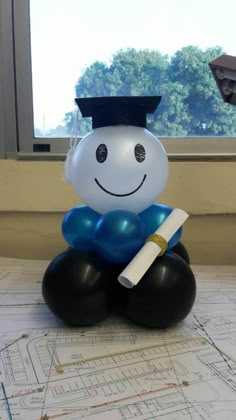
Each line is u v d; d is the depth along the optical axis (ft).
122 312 1.53
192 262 2.51
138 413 0.98
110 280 1.45
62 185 2.40
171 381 1.11
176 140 2.69
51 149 2.70
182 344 1.34
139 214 1.56
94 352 1.28
